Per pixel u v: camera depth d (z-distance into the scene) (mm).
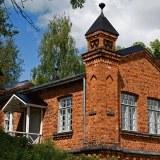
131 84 19578
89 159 14266
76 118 18891
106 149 16750
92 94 17797
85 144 17531
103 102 17422
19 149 12266
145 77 20547
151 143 19891
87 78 18312
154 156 19781
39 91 22031
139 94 19938
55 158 12422
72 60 38688
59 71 38500
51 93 21156
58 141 19750
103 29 18031
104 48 17844
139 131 19391
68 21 40344
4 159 11203
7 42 47094
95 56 17859
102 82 17641
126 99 19344
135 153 18469
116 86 18266
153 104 20953
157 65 21453
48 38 39375
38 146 13031
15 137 13422
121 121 18484
